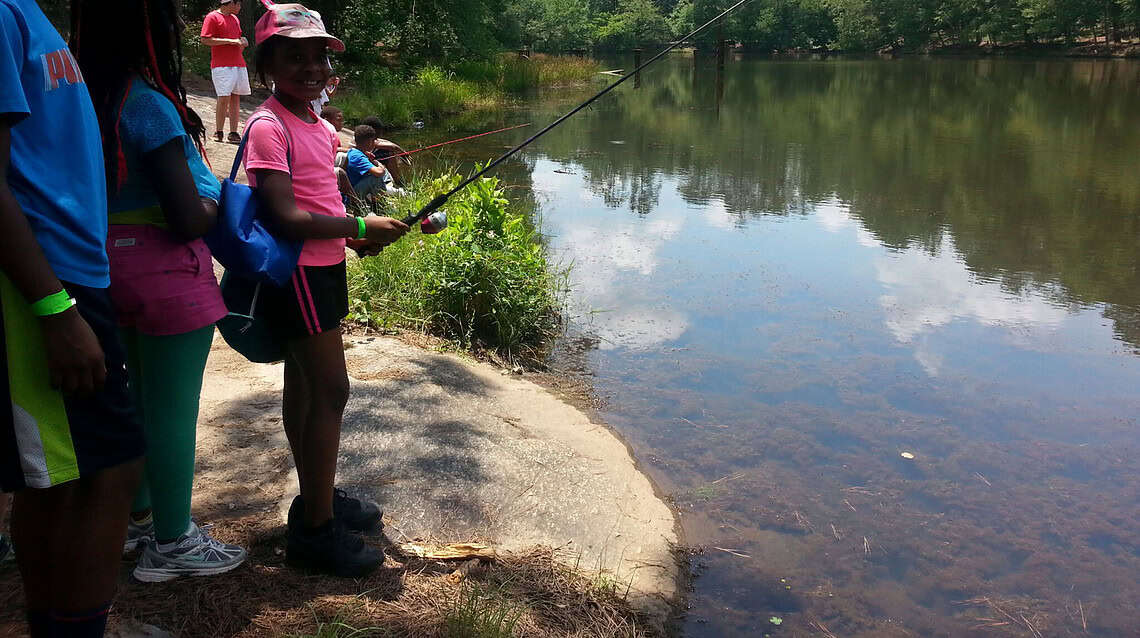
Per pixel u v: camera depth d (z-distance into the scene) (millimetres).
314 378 2494
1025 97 23734
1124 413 4965
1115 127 17141
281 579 2631
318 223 2352
